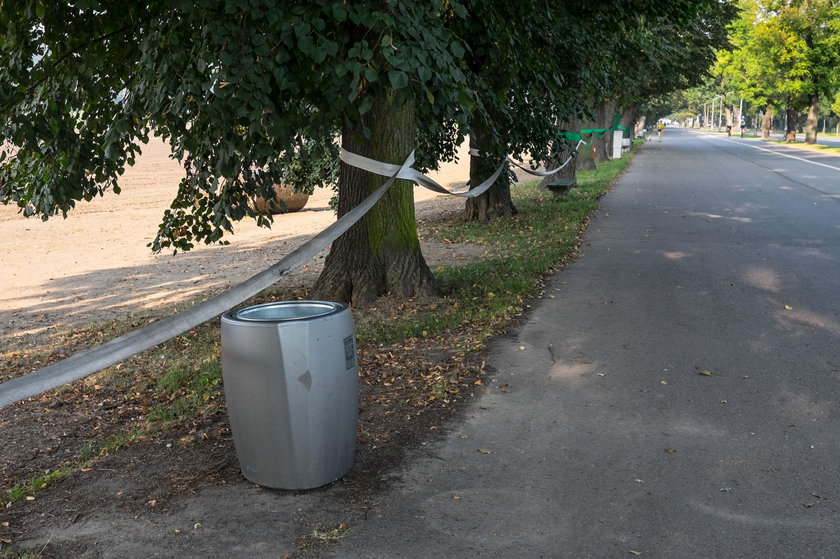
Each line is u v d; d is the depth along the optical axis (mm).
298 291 9312
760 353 6379
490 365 6195
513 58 7332
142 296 10031
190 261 12875
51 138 5711
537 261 10586
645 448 4535
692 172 29656
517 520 3684
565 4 9500
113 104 6031
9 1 4992
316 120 5281
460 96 4949
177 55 4871
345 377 4059
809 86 58125
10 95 5293
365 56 4523
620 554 3369
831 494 3912
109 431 5211
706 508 3787
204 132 5785
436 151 11328
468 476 4184
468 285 9180
